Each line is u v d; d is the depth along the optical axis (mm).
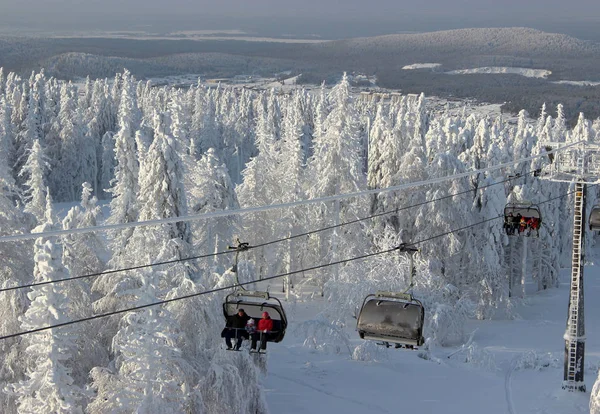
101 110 123000
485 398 32125
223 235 46438
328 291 46188
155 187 31797
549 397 31281
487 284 50250
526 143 67062
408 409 30547
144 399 21453
